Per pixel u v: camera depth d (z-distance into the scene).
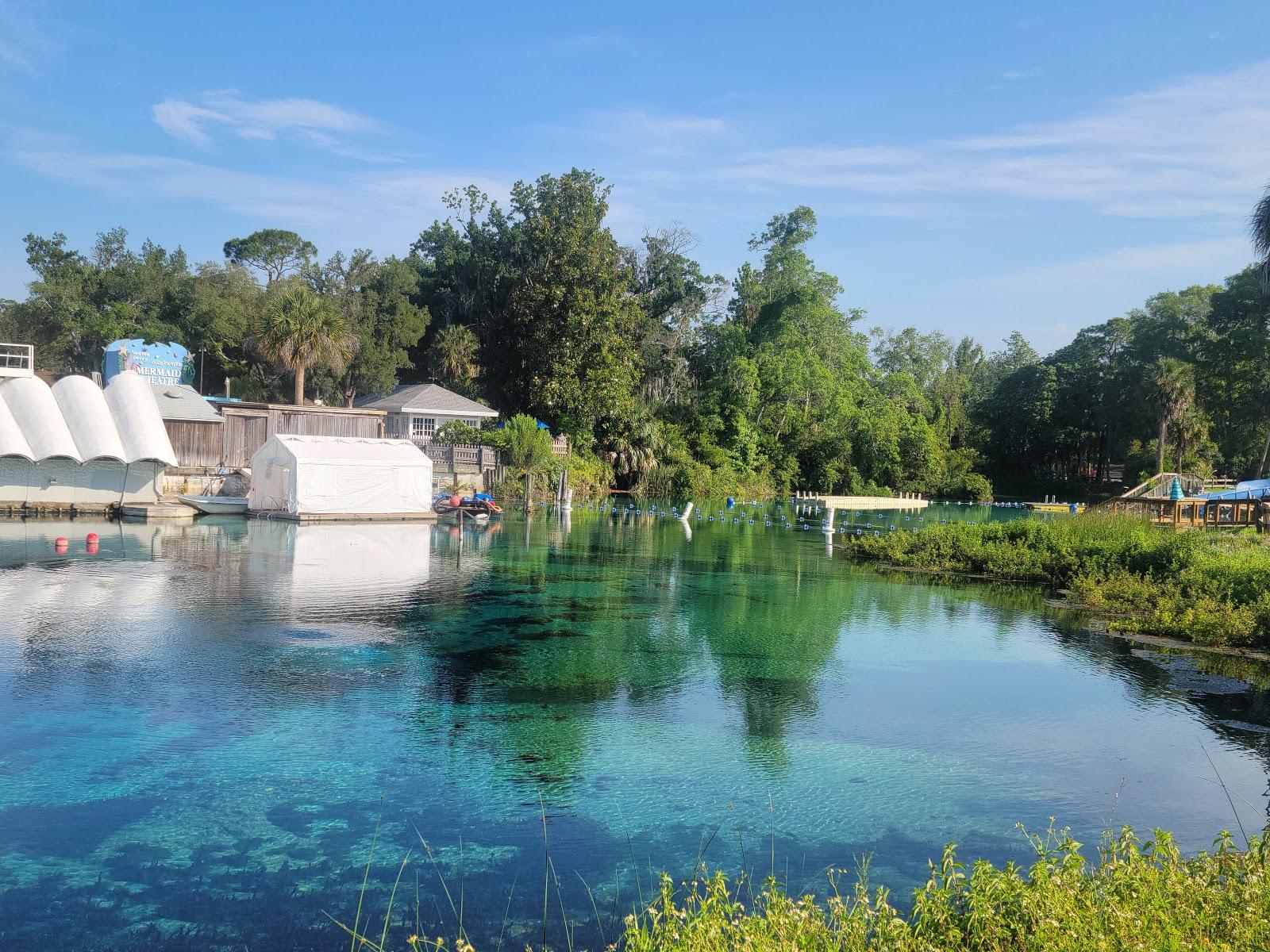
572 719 12.41
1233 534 32.50
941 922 5.59
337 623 17.73
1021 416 92.50
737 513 52.97
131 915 7.24
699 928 5.30
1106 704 13.53
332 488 37.31
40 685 13.10
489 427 57.22
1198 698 13.85
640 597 22.03
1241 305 67.56
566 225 62.03
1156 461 73.94
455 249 72.62
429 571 24.86
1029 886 5.83
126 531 32.25
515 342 65.25
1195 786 10.32
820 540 38.06
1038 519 33.50
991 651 16.95
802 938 5.23
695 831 9.02
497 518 42.75
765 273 86.56
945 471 82.75
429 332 70.88
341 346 51.38
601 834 8.91
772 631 18.53
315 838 8.65
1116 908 5.14
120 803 9.30
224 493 42.06
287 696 12.95
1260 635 17.48
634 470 63.78
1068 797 9.99
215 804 9.33
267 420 44.06
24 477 35.72
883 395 90.50
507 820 9.15
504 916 7.34
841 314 88.62
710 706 13.19
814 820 9.33
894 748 11.52
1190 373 69.94
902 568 29.03
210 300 63.22
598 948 6.88
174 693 12.94
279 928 7.09
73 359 65.00
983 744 11.70
